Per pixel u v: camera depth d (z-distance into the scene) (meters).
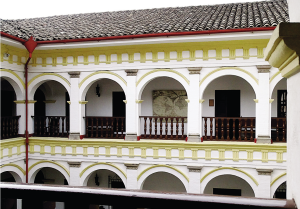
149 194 1.55
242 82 12.35
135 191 1.59
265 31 9.04
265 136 10.02
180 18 12.19
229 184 12.48
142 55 10.83
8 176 13.68
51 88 14.16
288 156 2.20
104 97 13.83
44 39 10.63
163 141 10.77
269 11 11.62
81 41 10.41
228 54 10.23
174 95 12.94
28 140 11.74
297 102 1.93
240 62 10.11
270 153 9.94
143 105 13.30
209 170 10.44
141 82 10.95
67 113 14.16
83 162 11.44
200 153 10.48
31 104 11.96
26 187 1.65
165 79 13.09
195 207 1.50
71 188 1.63
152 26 10.84
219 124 12.55
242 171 10.17
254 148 10.01
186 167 10.64
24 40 10.49
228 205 1.48
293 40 1.74
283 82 11.94
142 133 13.33
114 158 11.16
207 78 10.42
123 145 11.03
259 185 10.04
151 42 10.18
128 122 11.09
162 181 13.16
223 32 9.25
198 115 10.51
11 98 13.95
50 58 11.64
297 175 1.89
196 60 10.43
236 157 10.20
